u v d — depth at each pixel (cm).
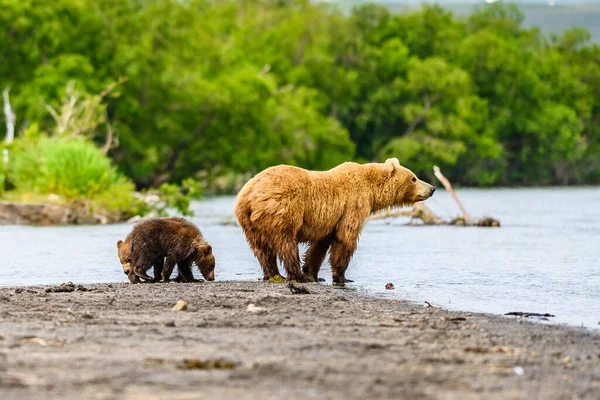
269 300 4384
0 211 10938
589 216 13050
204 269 5288
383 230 10162
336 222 5269
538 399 2539
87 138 16225
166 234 5191
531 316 4359
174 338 3325
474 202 17588
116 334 3391
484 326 3878
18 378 2622
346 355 3055
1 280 5809
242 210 5147
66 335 3353
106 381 2605
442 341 3394
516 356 3138
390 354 3094
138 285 5012
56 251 7700
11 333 3378
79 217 11231
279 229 5053
